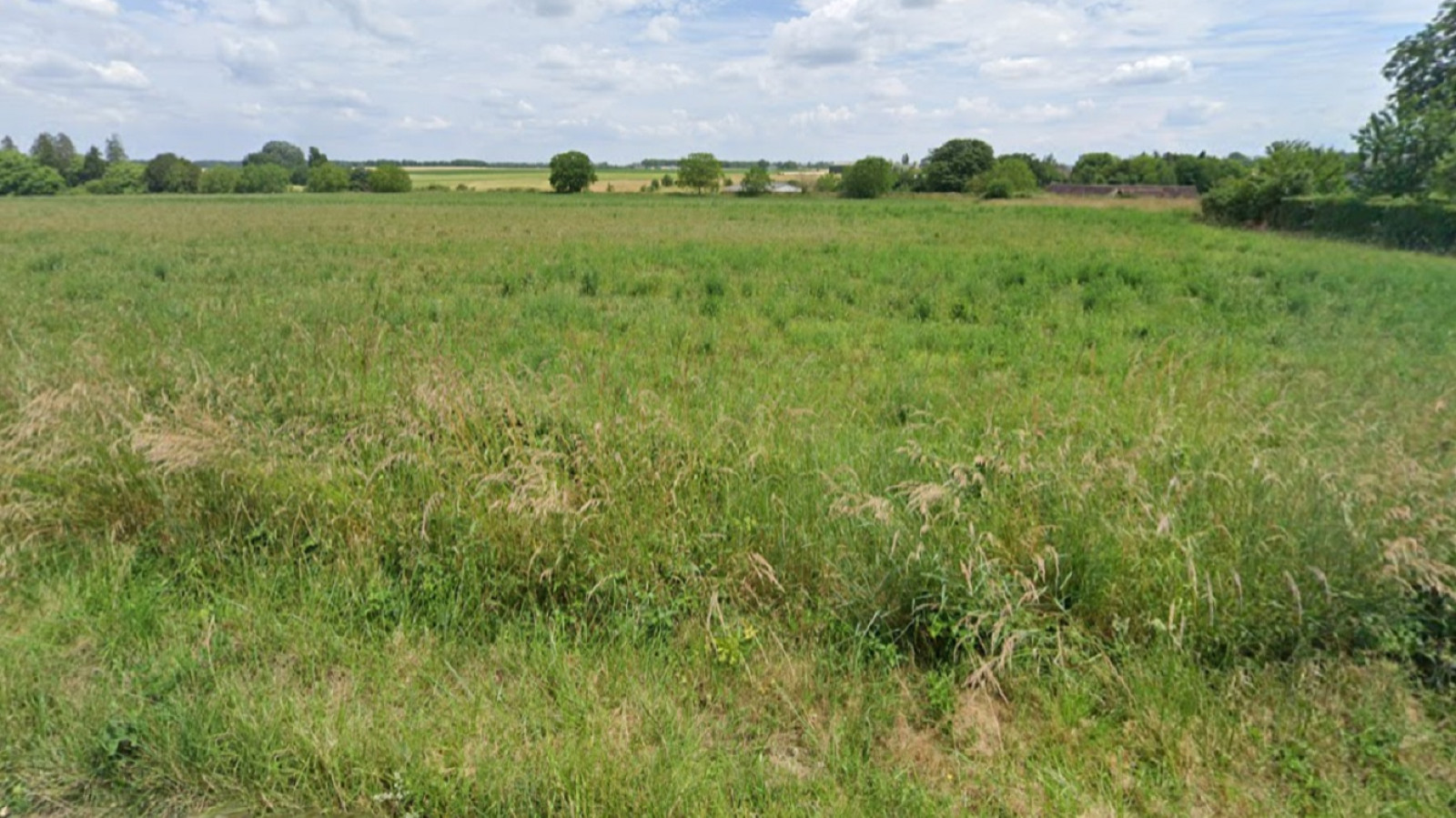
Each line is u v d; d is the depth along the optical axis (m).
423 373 5.14
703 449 4.19
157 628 3.17
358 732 2.54
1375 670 2.72
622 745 2.47
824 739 2.57
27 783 2.45
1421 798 2.28
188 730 2.53
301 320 8.75
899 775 2.40
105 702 2.71
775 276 13.76
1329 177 28.31
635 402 4.79
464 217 36.97
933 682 2.81
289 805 2.38
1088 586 3.07
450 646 3.04
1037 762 2.46
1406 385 5.66
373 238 22.62
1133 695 2.63
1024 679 2.77
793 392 5.97
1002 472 3.74
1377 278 12.89
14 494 3.97
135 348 6.47
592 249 18.62
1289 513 3.20
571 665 2.94
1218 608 2.88
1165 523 3.02
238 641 3.10
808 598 3.29
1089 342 8.45
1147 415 4.89
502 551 3.45
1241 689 2.70
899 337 8.79
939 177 86.88
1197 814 2.27
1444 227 20.83
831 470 4.05
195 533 3.69
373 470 3.89
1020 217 34.97
